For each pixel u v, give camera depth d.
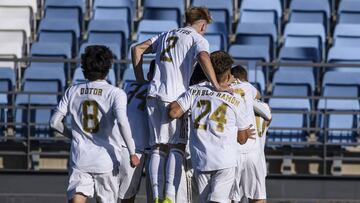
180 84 27.42
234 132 26.56
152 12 46.62
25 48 45.31
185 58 27.38
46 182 38.19
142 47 28.45
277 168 40.69
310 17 46.97
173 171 27.17
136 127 28.78
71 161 26.17
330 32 47.88
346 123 41.06
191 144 26.67
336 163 40.38
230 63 26.77
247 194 29.78
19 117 40.94
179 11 46.62
